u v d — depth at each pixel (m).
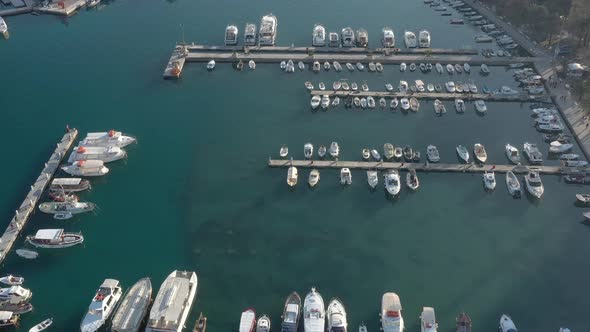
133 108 110.00
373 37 134.50
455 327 67.31
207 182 91.62
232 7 152.75
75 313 69.62
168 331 64.44
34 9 150.62
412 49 127.50
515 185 88.25
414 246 79.38
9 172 93.12
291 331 65.50
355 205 86.88
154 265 76.56
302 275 75.00
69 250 78.81
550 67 119.06
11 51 131.50
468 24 141.50
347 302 70.88
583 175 90.19
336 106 109.62
